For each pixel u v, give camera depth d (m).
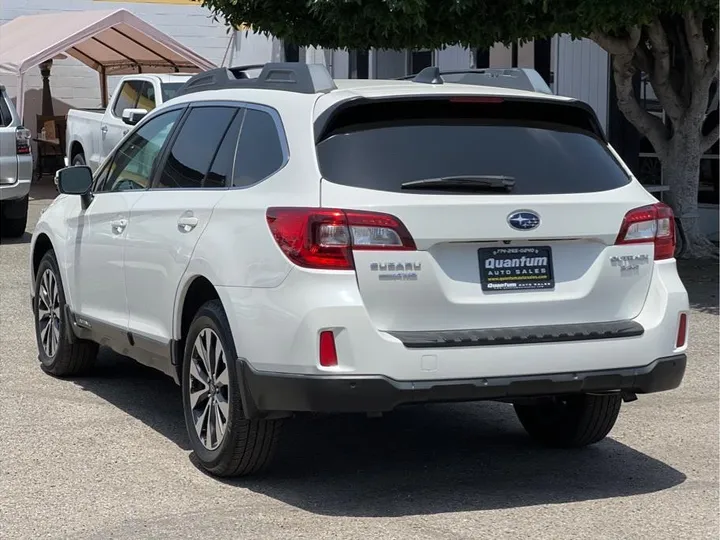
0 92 16.70
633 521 5.77
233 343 6.07
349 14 12.12
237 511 5.88
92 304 7.97
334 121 5.94
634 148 17.95
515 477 6.52
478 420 7.86
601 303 6.08
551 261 5.98
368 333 5.59
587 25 12.44
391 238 5.66
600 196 6.09
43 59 21.64
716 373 9.08
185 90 7.51
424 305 5.73
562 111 6.34
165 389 8.52
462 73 7.12
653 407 8.12
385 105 6.01
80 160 19.92
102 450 6.95
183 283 6.52
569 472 6.63
